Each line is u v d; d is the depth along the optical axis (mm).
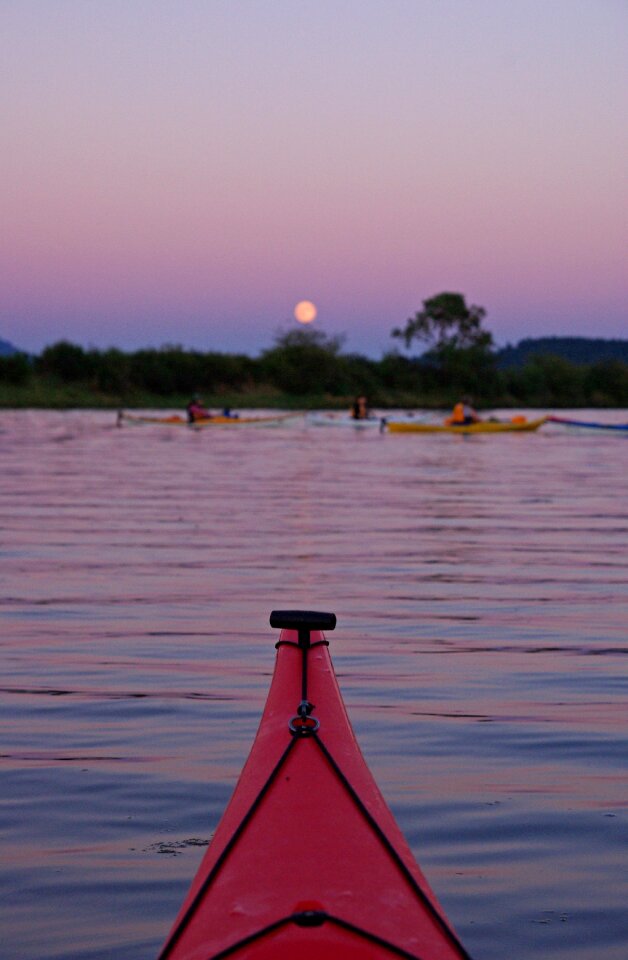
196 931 2887
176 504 18016
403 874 3123
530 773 5234
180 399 77688
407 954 2717
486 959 3512
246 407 79125
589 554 12531
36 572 11016
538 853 4312
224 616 8859
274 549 12758
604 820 4648
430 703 6418
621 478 24625
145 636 8133
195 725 5957
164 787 5000
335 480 23625
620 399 99250
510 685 6828
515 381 98000
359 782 3631
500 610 9180
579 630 8422
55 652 7637
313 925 2791
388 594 9891
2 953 3551
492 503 18641
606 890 3998
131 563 11656
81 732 5832
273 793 3547
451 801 4859
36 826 4555
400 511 17188
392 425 48438
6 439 40094
